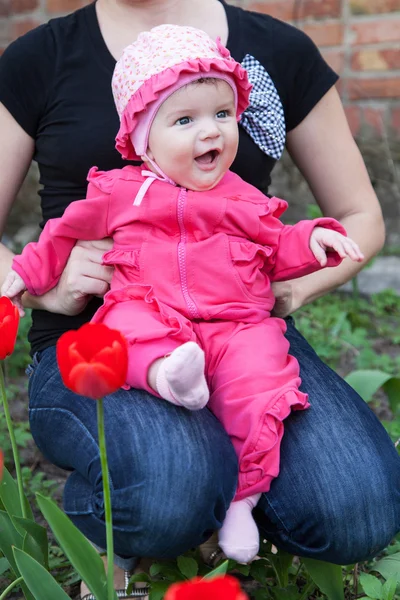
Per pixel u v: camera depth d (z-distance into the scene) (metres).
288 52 2.76
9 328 2.03
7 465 3.49
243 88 2.40
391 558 2.41
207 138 2.30
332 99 2.86
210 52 2.36
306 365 2.51
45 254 2.45
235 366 2.31
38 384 2.46
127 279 2.41
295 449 2.24
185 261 2.37
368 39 5.59
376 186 5.78
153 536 2.07
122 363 1.71
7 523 2.22
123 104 2.37
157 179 2.41
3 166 2.71
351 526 2.16
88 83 2.63
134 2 2.68
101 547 2.31
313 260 2.36
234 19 2.77
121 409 2.21
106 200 2.41
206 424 2.20
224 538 2.15
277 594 2.34
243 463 2.21
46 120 2.67
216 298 2.39
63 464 2.35
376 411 3.93
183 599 1.15
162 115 2.31
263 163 2.70
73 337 1.72
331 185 2.89
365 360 4.35
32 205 5.93
